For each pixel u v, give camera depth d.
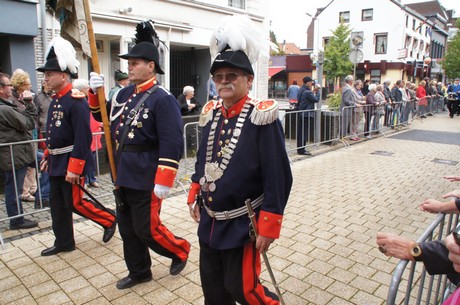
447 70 34.28
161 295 3.09
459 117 16.95
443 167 7.42
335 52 32.91
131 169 2.95
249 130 2.12
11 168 4.32
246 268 2.16
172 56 11.83
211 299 2.36
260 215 2.10
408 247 1.74
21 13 7.33
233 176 2.12
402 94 13.27
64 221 3.77
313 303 2.97
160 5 10.23
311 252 3.81
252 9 12.80
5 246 4.01
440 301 2.64
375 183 6.27
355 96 10.39
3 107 4.26
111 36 9.44
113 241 4.09
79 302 3.00
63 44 3.53
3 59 7.73
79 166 3.52
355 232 4.30
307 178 6.61
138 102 2.98
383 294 3.09
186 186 6.07
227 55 2.08
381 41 35.97
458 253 1.58
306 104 8.84
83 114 3.54
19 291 3.16
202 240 2.28
